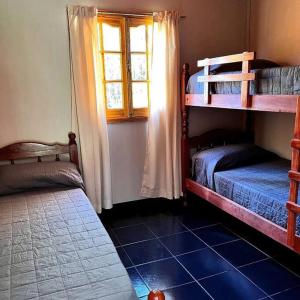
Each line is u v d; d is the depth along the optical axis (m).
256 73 2.28
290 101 2.02
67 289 1.33
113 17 3.12
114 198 3.49
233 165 3.18
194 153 3.66
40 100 3.00
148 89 3.40
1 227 1.96
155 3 3.26
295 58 3.05
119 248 2.73
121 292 1.30
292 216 2.01
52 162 2.96
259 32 3.49
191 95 3.21
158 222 3.26
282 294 2.09
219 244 2.76
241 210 2.59
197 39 3.50
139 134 3.46
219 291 2.13
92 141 3.11
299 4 2.95
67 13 2.92
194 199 3.76
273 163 3.25
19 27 2.83
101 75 3.12
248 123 3.77
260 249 2.66
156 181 3.53
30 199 2.47
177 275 2.32
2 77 2.85
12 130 2.96
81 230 1.90
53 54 2.97
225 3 3.55
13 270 1.48
